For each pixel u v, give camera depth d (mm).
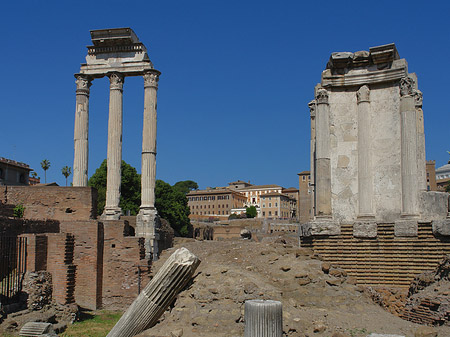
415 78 21359
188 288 17688
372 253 20125
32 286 28500
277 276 18688
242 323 15781
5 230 32344
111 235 36312
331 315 16375
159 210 91812
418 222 19469
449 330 14492
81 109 48969
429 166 102625
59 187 41031
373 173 21250
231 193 193250
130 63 48969
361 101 21562
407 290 19156
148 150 47469
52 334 23562
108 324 29031
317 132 21922
